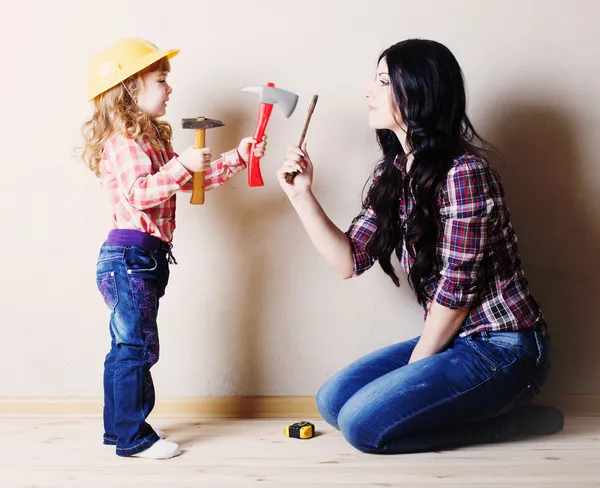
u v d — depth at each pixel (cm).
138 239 159
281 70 183
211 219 187
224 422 185
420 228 155
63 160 184
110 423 165
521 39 183
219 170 168
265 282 189
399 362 171
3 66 182
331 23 182
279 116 184
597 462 152
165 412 189
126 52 162
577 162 187
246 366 190
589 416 189
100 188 185
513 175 187
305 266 188
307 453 159
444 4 182
